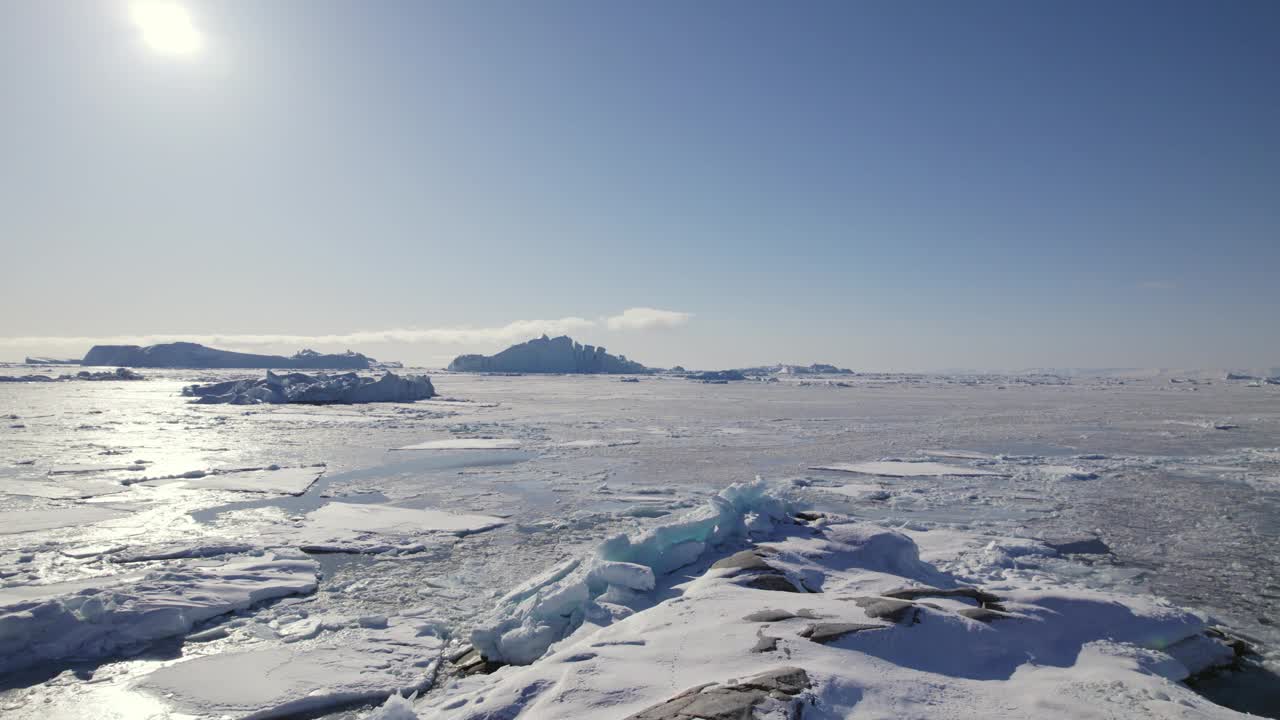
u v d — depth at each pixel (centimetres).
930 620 563
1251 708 541
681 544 859
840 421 3566
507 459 2091
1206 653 621
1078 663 539
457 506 1386
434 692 575
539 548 1066
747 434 2862
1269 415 4112
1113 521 1238
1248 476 1748
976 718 417
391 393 5084
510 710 452
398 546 1070
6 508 1348
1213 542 1080
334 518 1256
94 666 629
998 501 1434
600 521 1248
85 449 2245
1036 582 800
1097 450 2364
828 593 689
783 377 15962
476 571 947
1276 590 846
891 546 845
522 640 645
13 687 583
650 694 443
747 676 450
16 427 2955
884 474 1816
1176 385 11906
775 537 923
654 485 1634
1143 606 662
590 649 532
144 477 1698
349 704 563
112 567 942
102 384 7894
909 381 13762
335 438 2642
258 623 741
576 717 417
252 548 1040
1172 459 2073
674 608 628
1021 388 10062
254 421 3366
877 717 406
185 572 892
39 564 955
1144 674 521
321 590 867
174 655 657
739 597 652
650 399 5756
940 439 2698
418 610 787
